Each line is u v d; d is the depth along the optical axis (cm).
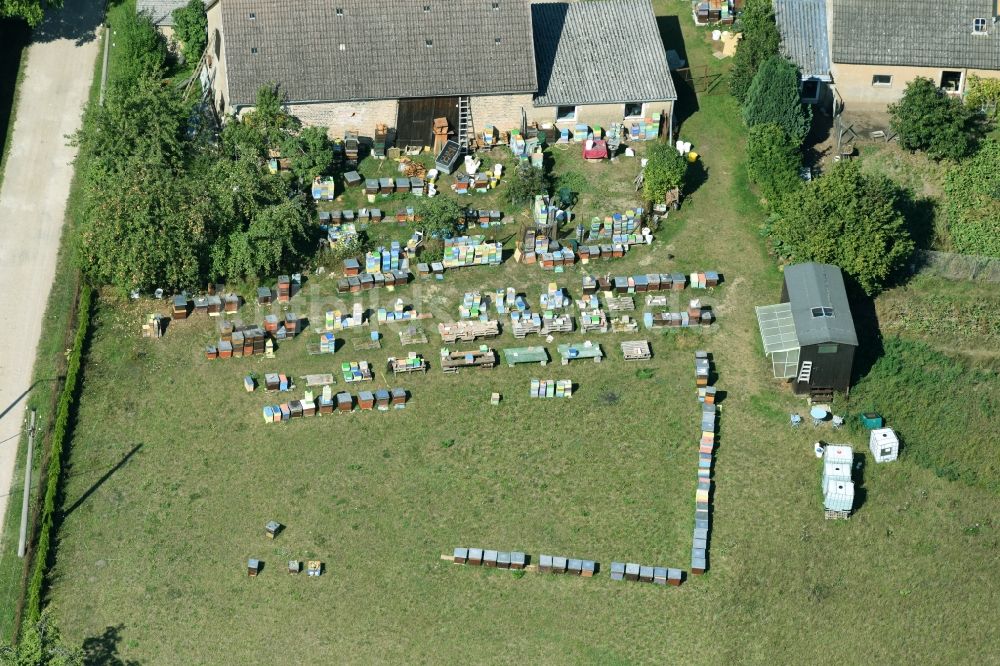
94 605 9112
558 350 10188
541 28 11719
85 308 10388
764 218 11038
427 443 9744
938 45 11631
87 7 12512
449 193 11144
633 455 9700
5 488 9631
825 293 10031
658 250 10838
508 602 9112
